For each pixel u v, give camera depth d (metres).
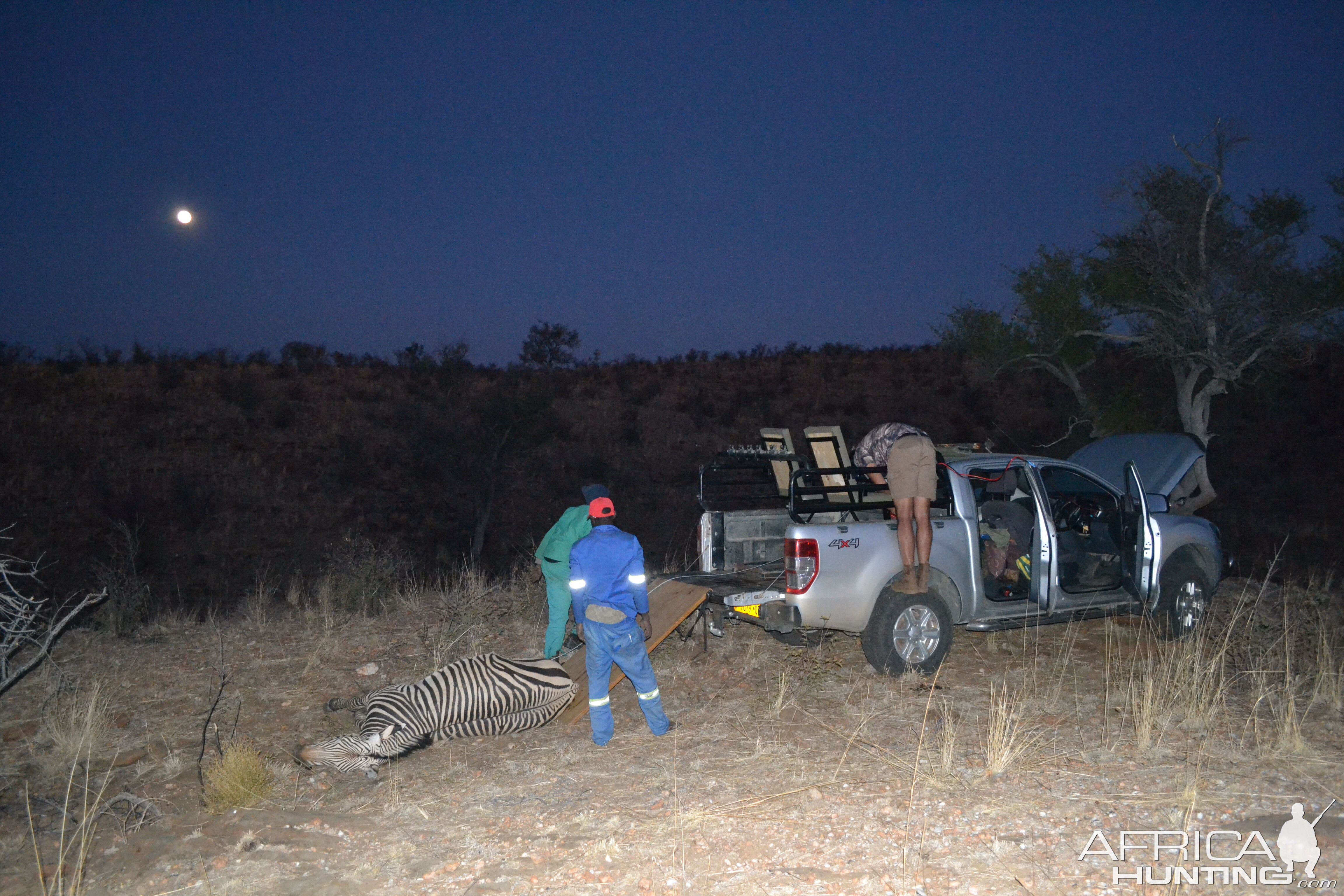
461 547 18.88
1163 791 4.71
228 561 17.06
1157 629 7.62
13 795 5.08
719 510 7.86
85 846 4.31
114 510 18.27
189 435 23.06
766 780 4.96
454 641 7.71
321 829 4.53
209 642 8.12
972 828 4.32
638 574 5.55
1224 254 13.44
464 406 26.80
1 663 5.66
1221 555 7.95
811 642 6.84
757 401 31.05
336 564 11.75
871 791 4.77
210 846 4.36
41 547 16.55
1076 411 24.11
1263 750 5.16
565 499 21.80
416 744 5.45
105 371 28.30
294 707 6.45
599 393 31.72
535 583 9.56
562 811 4.64
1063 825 4.35
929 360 37.28
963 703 6.16
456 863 4.11
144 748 5.70
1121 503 7.59
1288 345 13.27
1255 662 6.71
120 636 8.47
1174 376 14.41
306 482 21.20
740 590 6.86
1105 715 5.86
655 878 3.91
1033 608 7.21
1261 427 20.50
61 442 21.75
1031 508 7.82
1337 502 15.40
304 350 34.28
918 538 6.57
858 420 28.30
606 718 5.60
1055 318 14.77
